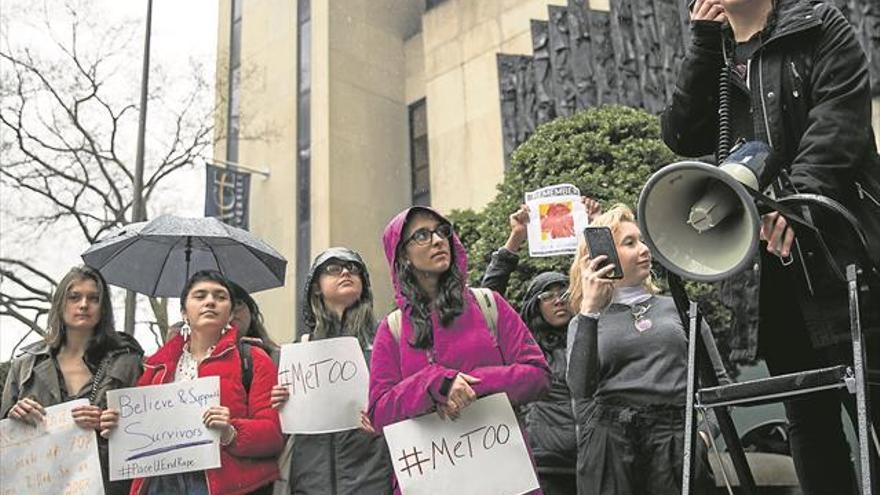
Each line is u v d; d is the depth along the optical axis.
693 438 2.10
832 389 2.10
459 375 3.00
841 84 2.27
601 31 13.90
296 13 23.42
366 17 23.03
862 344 1.93
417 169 22.56
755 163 2.12
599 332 3.72
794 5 2.43
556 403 4.49
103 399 4.41
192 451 3.99
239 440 3.98
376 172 22.00
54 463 4.18
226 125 24.31
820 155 2.20
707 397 2.13
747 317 2.38
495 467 3.03
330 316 4.31
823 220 2.22
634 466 3.50
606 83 13.55
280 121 22.88
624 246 3.86
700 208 2.11
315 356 4.05
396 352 3.31
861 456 1.78
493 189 18.41
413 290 3.28
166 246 5.95
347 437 4.00
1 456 4.24
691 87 2.70
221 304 4.42
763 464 4.30
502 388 3.08
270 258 5.80
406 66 23.39
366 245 21.27
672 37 12.59
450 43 20.25
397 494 3.26
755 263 2.37
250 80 23.91
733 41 2.59
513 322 3.35
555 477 4.39
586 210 4.93
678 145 2.81
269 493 4.16
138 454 4.04
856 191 2.32
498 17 19.28
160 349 4.52
